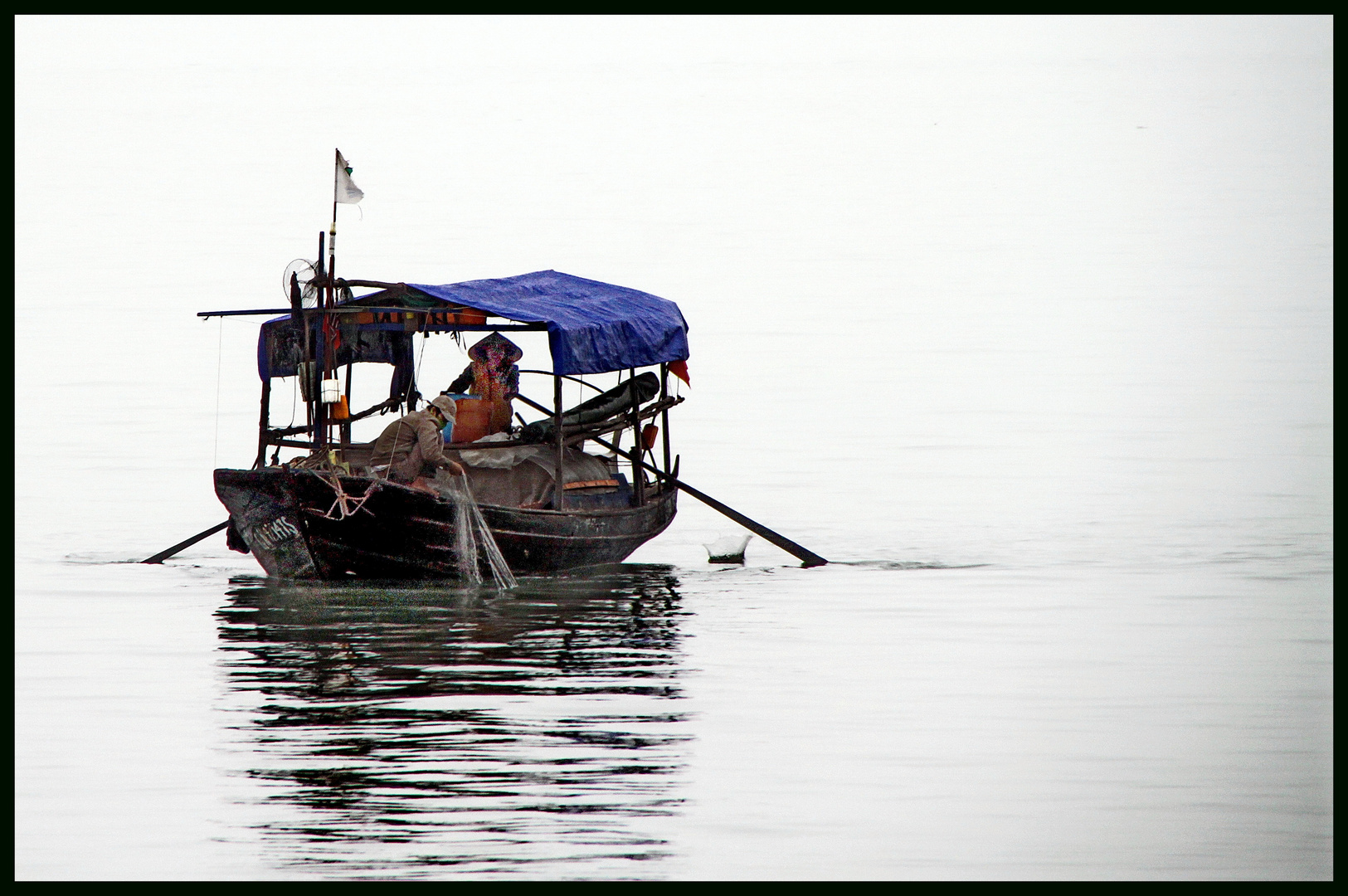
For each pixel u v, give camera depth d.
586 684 52.03
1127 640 59.19
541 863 37.44
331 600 65.31
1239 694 51.53
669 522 78.19
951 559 75.25
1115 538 80.12
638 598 66.00
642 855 37.97
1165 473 96.62
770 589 68.25
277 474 64.56
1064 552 76.94
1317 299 157.38
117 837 39.06
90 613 62.91
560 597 66.06
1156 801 41.88
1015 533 81.56
